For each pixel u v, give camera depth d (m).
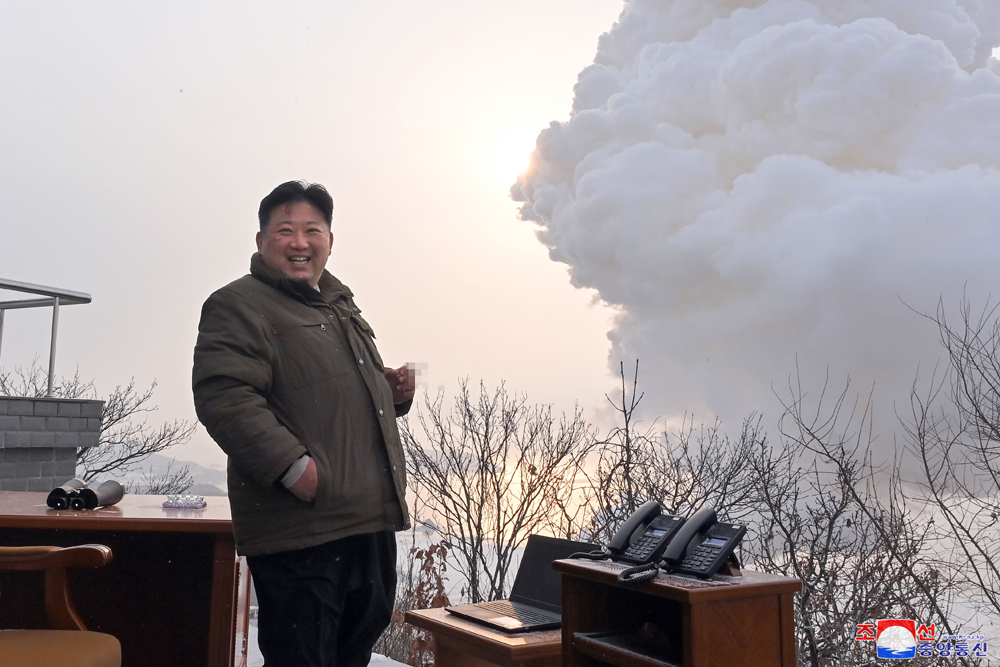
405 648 5.01
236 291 2.08
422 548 5.03
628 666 1.91
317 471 1.96
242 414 1.91
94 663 1.76
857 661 3.70
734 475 4.59
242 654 2.95
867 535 3.92
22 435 4.60
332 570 2.02
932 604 3.66
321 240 2.25
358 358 2.21
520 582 2.81
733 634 1.77
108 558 2.03
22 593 2.68
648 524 2.21
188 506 2.84
